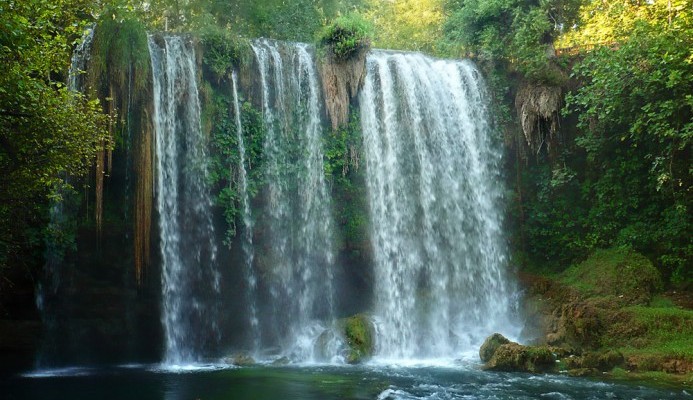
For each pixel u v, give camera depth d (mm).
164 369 15508
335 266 20094
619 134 19375
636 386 12570
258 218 19000
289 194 19453
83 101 14555
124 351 17031
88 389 12594
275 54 19812
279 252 19188
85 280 16578
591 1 22281
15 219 14078
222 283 18344
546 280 19844
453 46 24203
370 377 13797
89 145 13039
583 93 20375
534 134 21641
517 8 21797
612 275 18375
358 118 20547
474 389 12320
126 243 16906
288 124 19594
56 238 15500
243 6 23094
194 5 22672
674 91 16453
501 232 21953
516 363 14414
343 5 26344
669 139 18250
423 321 19172
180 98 17828
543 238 21578
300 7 23922
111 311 16906
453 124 22234
